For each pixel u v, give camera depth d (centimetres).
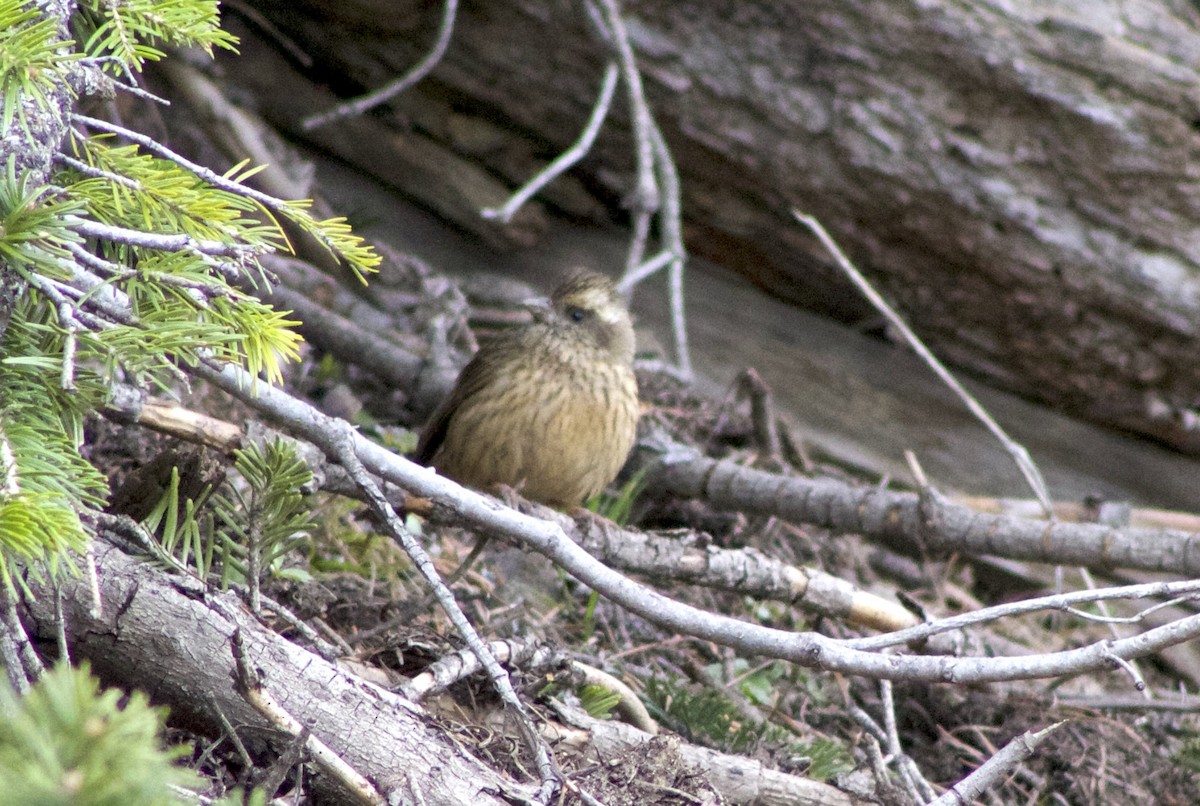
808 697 933
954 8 1265
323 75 1488
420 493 611
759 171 1373
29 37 406
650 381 1300
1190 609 1216
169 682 496
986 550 1037
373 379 1246
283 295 1220
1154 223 1288
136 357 463
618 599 607
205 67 1330
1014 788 870
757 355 1477
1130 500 1434
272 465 571
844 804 676
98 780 218
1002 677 571
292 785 503
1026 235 1309
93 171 475
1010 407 1464
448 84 1440
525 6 1361
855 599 866
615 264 1523
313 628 666
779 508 1105
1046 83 1259
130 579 503
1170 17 1312
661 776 594
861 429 1441
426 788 500
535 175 1488
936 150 1300
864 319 1485
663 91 1354
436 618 825
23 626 491
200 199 502
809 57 1308
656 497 1181
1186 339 1321
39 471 431
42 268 450
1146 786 891
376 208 1484
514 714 552
